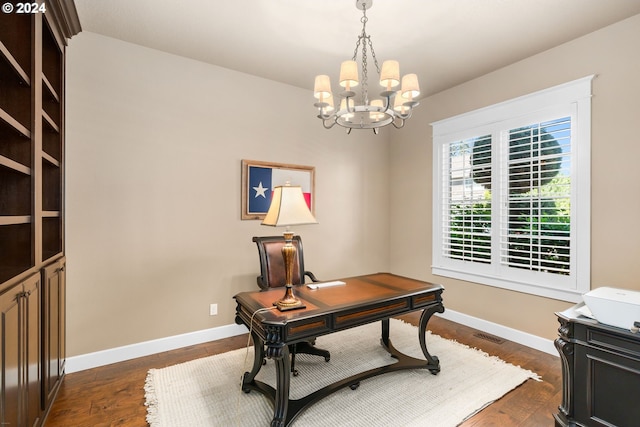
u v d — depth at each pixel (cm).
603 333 152
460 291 361
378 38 265
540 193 290
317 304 196
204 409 201
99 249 260
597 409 154
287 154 362
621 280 243
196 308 305
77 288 252
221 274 318
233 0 217
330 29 252
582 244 263
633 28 236
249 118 335
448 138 373
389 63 191
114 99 266
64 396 214
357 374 226
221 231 318
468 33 258
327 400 211
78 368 251
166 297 290
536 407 204
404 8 225
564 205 276
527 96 297
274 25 247
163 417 192
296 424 186
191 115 302
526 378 238
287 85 360
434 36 262
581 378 160
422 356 275
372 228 436
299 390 221
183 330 299
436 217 387
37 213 163
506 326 317
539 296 292
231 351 288
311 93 379
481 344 302
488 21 241
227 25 247
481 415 196
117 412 197
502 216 319
